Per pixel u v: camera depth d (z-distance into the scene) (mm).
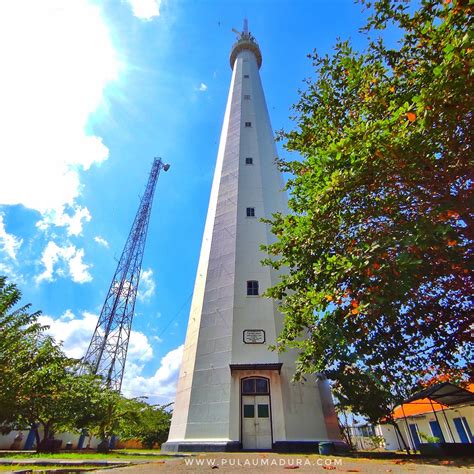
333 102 8922
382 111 7168
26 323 10836
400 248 6254
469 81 4848
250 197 20375
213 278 17844
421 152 5957
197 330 16594
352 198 7414
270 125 26641
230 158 22906
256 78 31234
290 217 8555
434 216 6098
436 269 7137
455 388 13398
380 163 6160
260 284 16984
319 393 14633
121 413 17922
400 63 7262
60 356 12344
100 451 16031
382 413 13508
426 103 5152
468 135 6000
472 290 7965
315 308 7176
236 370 14461
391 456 10352
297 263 8797
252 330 15531
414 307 9172
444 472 6098
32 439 24844
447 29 5434
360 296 6590
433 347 9727
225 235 19172
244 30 37906
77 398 15953
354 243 7449
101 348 36844
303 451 12609
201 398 14344
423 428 23844
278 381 14281
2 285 10438
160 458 10203
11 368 10500
